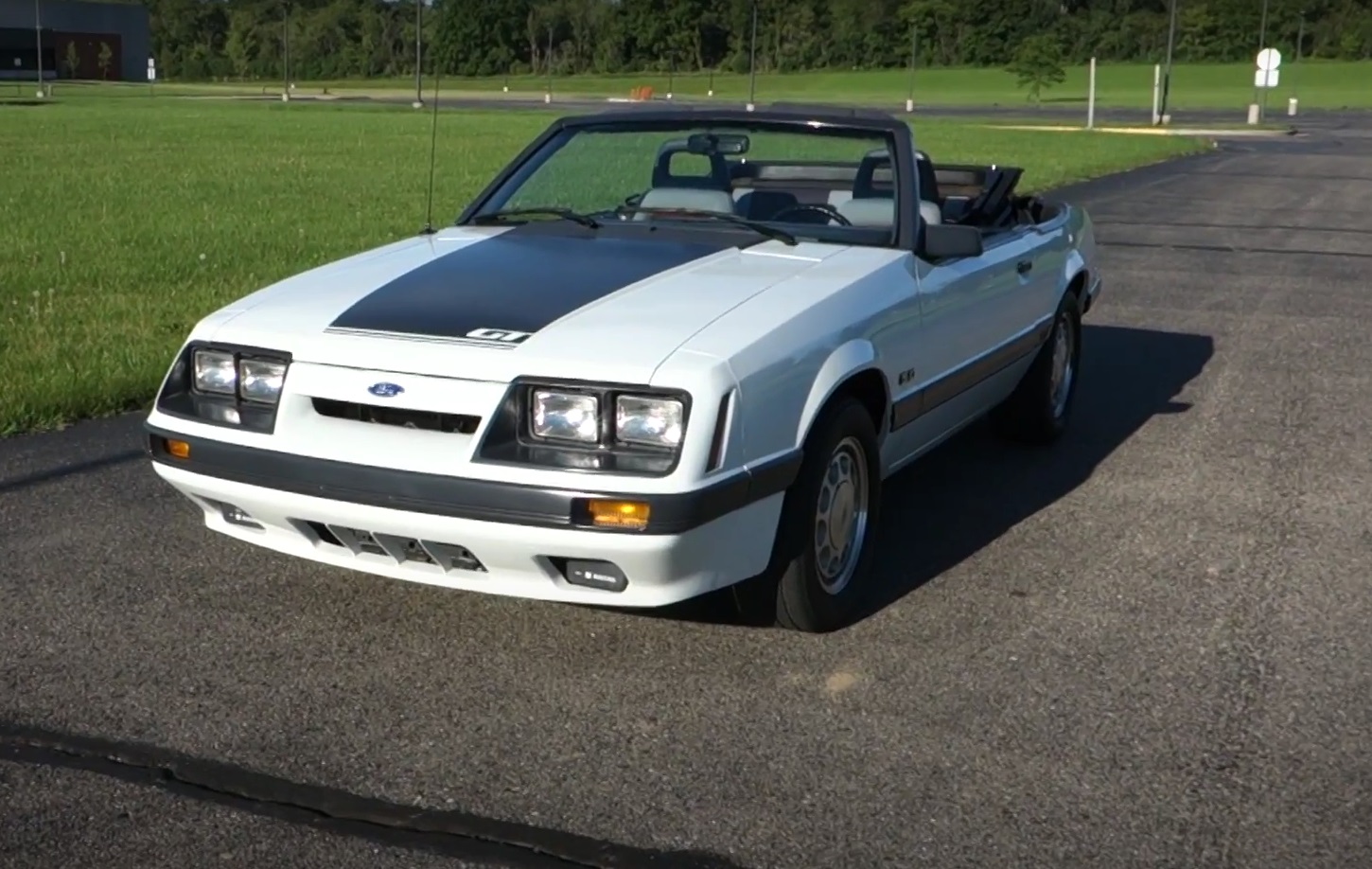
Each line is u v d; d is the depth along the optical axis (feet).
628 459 12.54
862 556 15.53
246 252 41.93
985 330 18.65
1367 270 44.11
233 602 15.31
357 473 13.00
